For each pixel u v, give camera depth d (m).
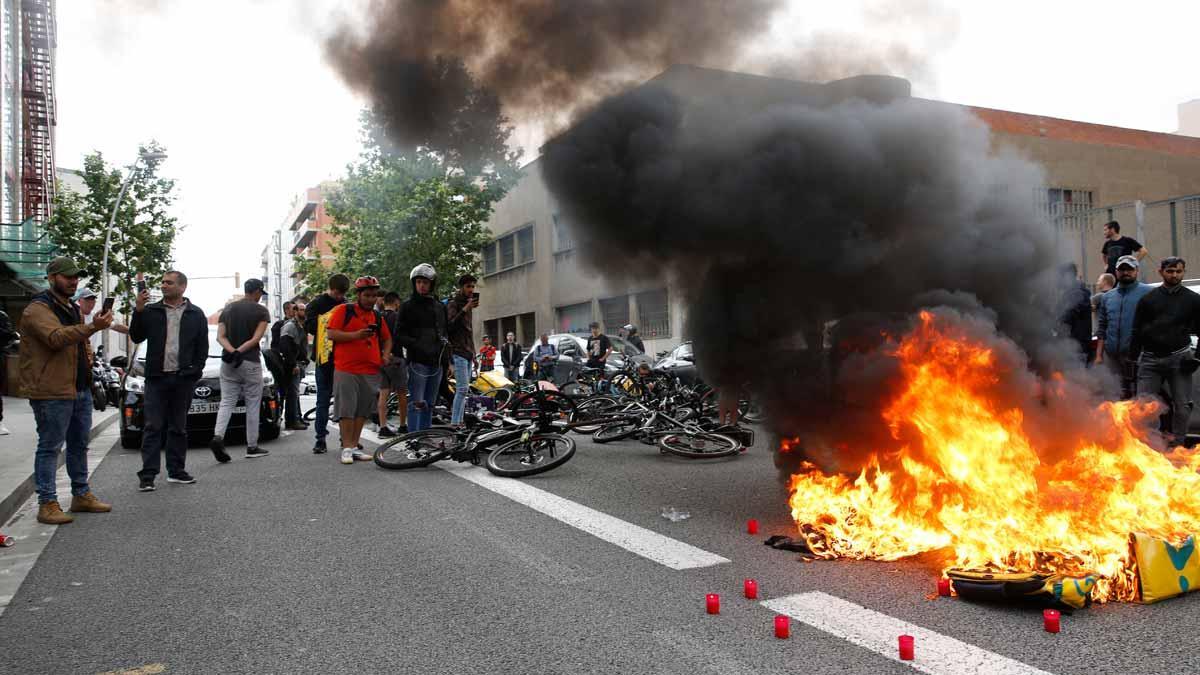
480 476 7.01
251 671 2.91
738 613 3.37
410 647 3.09
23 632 3.36
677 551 4.36
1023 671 2.71
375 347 8.26
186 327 6.79
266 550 4.61
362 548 4.61
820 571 3.93
